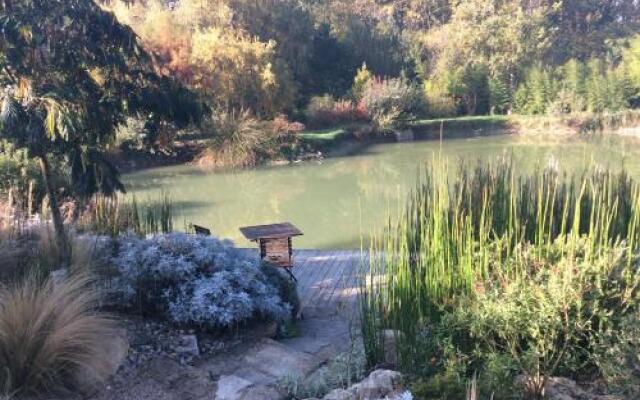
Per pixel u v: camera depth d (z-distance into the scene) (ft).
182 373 10.59
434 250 10.93
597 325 9.50
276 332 13.32
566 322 9.18
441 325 10.06
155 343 11.67
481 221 11.02
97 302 12.19
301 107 92.17
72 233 15.88
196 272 13.43
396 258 11.68
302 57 98.99
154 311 13.01
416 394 8.28
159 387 10.07
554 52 125.59
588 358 9.34
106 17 13.12
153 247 13.26
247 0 91.61
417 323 10.32
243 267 13.57
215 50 72.49
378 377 9.12
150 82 14.11
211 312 12.00
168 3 99.55
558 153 63.46
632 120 93.61
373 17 147.33
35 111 11.93
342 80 105.70
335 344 12.87
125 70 13.56
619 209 13.30
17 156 22.91
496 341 10.16
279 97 80.02
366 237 29.73
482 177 13.80
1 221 16.25
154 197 42.70
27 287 10.67
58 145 13.23
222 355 11.78
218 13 84.84
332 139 70.59
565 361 9.37
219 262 13.43
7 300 10.13
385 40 117.08
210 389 10.14
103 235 17.67
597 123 93.20
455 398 8.25
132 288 12.79
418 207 13.10
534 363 9.12
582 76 102.63
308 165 60.23
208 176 53.57
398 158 64.49
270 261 16.24
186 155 60.95
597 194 13.38
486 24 111.96
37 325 9.59
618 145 72.64
